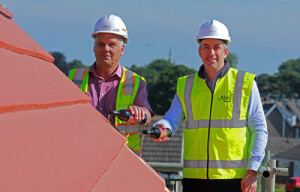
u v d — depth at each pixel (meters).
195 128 3.88
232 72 3.87
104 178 1.91
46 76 2.27
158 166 5.43
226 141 3.77
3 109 1.46
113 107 4.14
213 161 3.78
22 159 1.37
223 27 3.78
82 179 1.59
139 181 2.29
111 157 2.08
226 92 3.81
